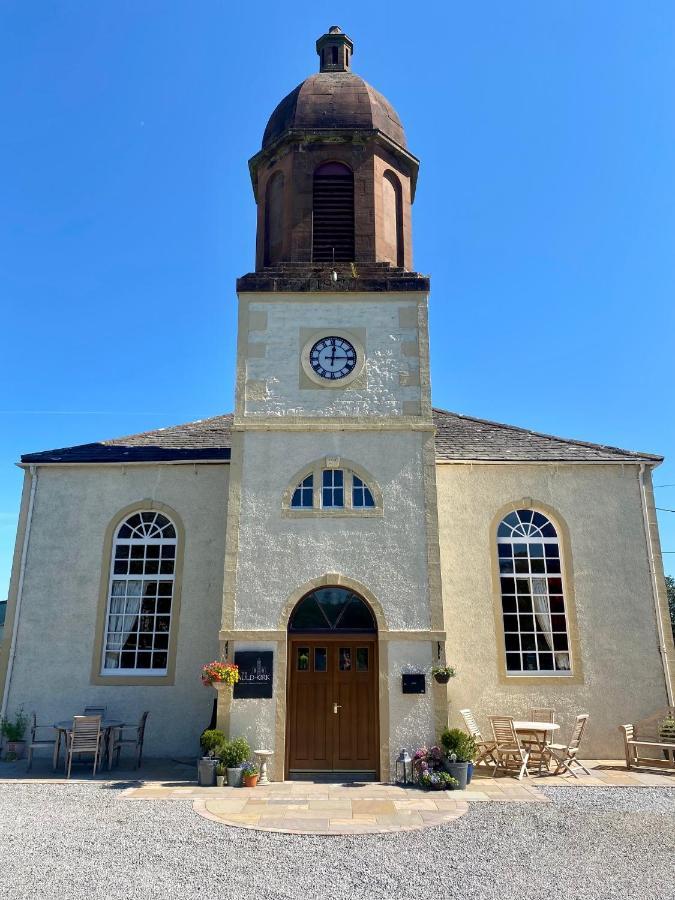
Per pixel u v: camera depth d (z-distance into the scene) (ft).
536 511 48.88
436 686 38.27
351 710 39.52
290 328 44.62
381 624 39.27
